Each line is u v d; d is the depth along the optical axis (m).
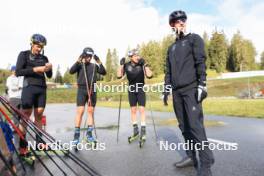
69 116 15.84
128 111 18.39
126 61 7.20
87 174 4.07
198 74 4.12
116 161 4.94
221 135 7.35
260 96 42.56
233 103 19.08
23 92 5.17
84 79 6.50
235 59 100.00
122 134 8.07
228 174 4.05
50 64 5.06
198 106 4.15
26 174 4.05
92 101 6.58
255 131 7.89
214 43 97.31
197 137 4.10
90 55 6.51
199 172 4.02
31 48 5.26
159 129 8.76
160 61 86.44
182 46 4.29
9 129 4.22
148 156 5.29
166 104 4.88
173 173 4.20
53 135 8.01
